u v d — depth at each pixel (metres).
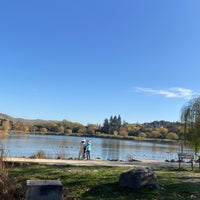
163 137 140.38
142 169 13.52
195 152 27.31
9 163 15.14
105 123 163.75
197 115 27.25
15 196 12.05
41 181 9.84
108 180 14.41
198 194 12.69
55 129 155.38
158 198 12.20
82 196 12.82
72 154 41.28
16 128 72.38
